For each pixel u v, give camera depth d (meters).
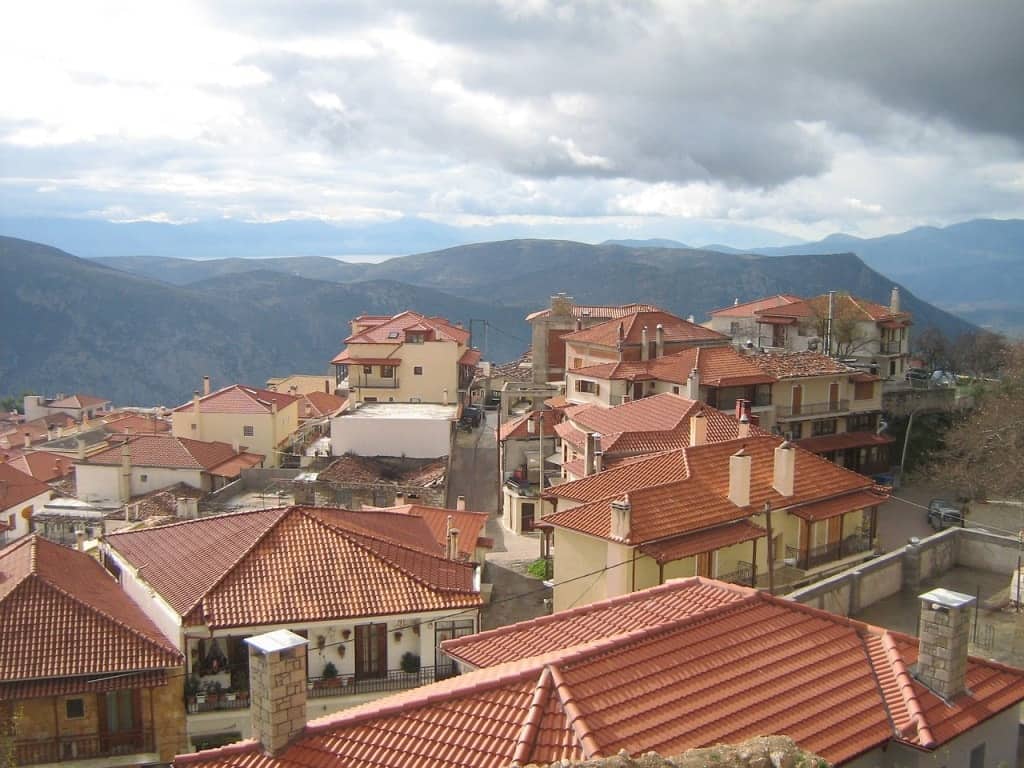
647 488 35.31
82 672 27.08
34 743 27.12
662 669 16.45
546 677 15.73
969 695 17.14
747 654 17.39
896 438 70.75
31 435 101.62
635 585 32.09
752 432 43.47
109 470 67.38
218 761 15.51
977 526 53.12
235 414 77.12
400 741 15.20
